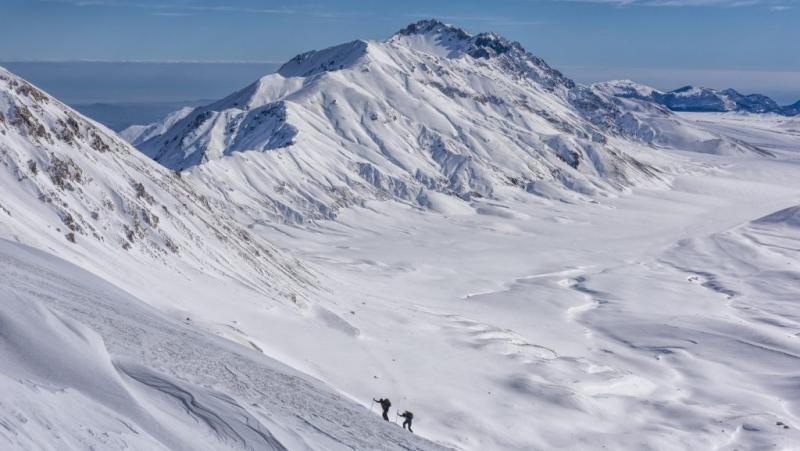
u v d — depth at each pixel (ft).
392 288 392.47
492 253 560.20
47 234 172.55
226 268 247.29
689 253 563.07
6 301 56.13
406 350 230.89
